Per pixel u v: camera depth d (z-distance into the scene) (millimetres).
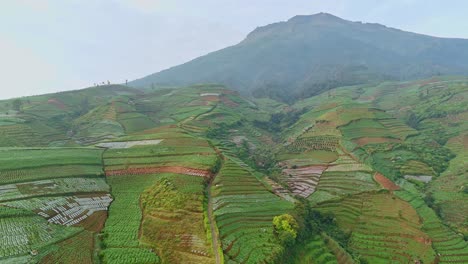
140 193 83312
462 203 98000
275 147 159875
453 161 127250
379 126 159875
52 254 54688
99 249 59406
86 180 86625
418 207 96125
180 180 85625
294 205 82875
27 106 190375
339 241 78938
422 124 177125
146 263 55906
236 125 179375
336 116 173375
